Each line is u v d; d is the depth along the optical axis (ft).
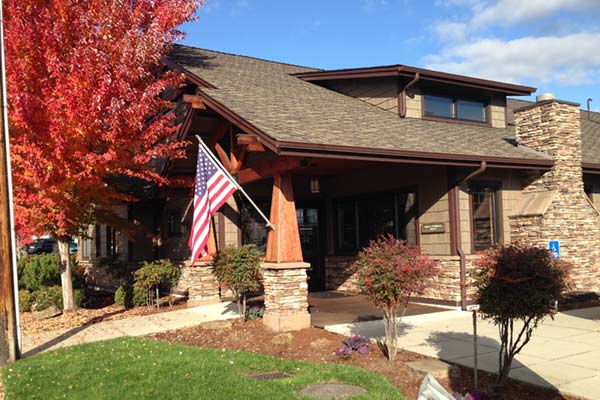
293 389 18.79
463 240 37.11
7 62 31.40
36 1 32.65
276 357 24.57
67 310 40.63
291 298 30.37
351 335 27.81
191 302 41.60
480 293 17.99
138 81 36.81
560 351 23.50
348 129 33.94
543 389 18.38
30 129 31.27
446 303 36.83
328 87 49.73
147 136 36.27
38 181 31.68
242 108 32.55
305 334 28.89
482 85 46.47
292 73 50.21
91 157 32.63
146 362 23.53
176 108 43.88
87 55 31.94
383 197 43.11
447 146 36.09
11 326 25.46
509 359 18.25
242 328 31.27
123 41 33.91
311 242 48.24
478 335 27.37
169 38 39.99
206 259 41.91
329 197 48.42
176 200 48.55
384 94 45.29
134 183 47.88
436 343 25.58
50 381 21.35
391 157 31.55
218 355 24.63
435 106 46.29
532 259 17.06
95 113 32.04
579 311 34.32
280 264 30.12
